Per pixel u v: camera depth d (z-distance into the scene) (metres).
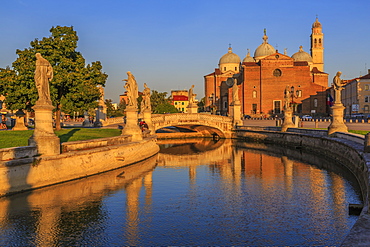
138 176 29.58
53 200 20.94
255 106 120.25
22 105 42.50
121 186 25.38
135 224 17.42
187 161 39.94
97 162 29.19
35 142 23.67
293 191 24.14
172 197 22.67
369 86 103.38
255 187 25.56
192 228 16.91
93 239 15.52
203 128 78.44
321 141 42.56
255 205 20.77
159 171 32.47
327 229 16.64
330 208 20.00
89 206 20.31
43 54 43.66
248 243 15.11
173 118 67.12
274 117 112.31
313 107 116.75
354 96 108.31
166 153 48.28
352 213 18.95
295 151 48.19
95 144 29.98
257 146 57.16
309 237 15.67
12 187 21.17
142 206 20.53
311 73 129.25
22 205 19.81
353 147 28.62
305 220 17.95
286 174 30.50
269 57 118.31
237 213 19.25
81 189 23.84
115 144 33.81
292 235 15.93
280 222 17.69
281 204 20.92
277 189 24.83
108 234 16.09
